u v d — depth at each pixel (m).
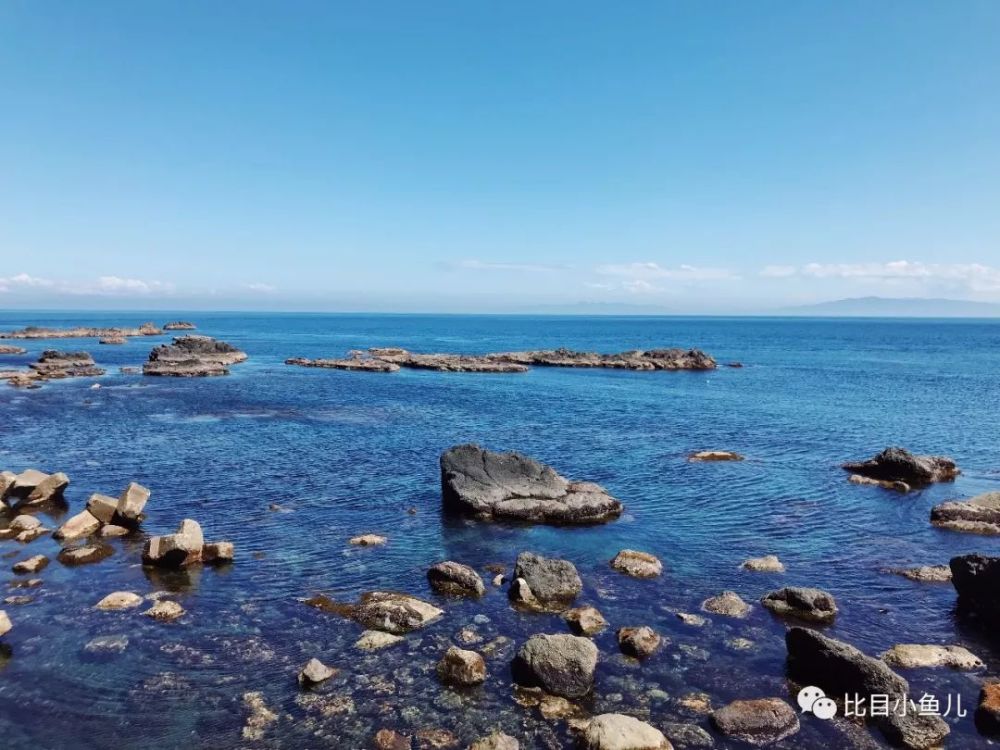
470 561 21.09
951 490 30.11
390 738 11.89
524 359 104.25
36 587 18.38
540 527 24.61
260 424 45.78
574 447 38.88
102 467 32.53
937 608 17.78
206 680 13.82
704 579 19.67
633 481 31.12
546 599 18.03
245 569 19.91
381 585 18.94
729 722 12.34
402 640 15.64
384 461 34.78
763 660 14.91
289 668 14.33
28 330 156.88
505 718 12.67
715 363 103.69
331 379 78.75
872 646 15.66
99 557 20.77
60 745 11.73
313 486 29.61
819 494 29.14
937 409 55.38
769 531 24.25
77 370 78.69
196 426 44.62
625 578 19.70
